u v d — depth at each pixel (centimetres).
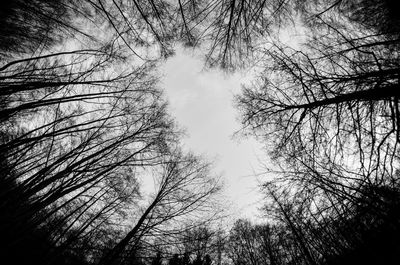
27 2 531
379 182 339
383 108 448
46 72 586
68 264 610
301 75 484
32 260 490
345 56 452
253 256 1302
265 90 608
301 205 464
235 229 1276
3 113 467
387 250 311
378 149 369
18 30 574
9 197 466
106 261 673
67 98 538
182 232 837
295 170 512
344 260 365
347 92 485
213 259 1159
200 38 540
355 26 560
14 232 439
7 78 484
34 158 628
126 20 520
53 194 520
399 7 541
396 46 489
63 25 588
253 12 489
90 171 598
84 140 701
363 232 335
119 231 820
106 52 602
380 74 374
